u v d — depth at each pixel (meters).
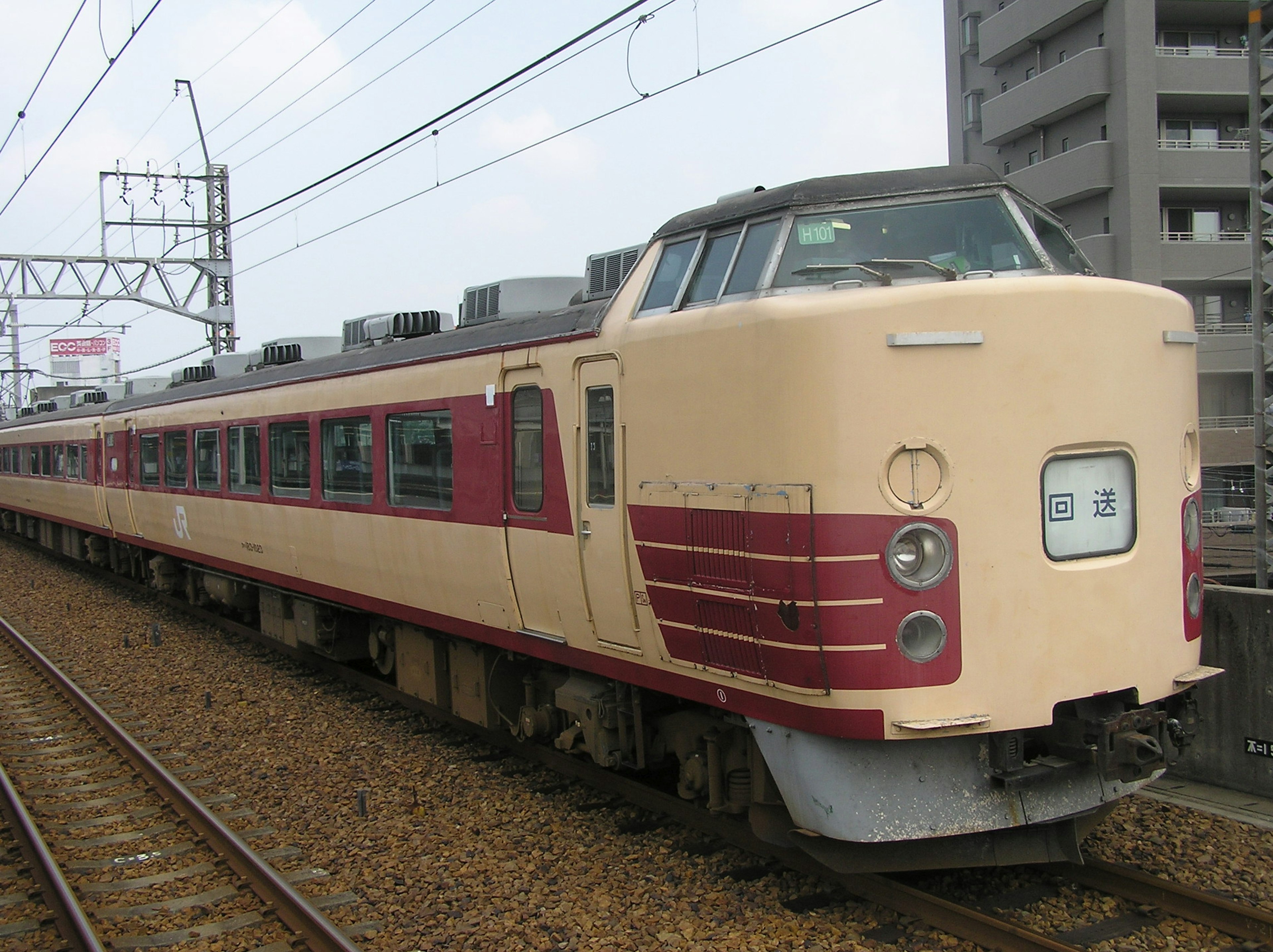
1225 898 4.47
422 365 7.15
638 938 4.45
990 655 4.16
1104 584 4.34
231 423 10.68
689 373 4.71
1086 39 23.59
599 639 5.57
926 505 4.11
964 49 27.03
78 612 14.23
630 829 5.72
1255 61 6.84
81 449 16.78
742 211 4.98
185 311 23.53
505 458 6.23
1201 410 24.45
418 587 7.44
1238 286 24.42
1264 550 6.79
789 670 4.30
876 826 4.23
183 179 23.92
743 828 5.36
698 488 4.67
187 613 13.77
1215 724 5.77
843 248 4.75
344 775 6.98
